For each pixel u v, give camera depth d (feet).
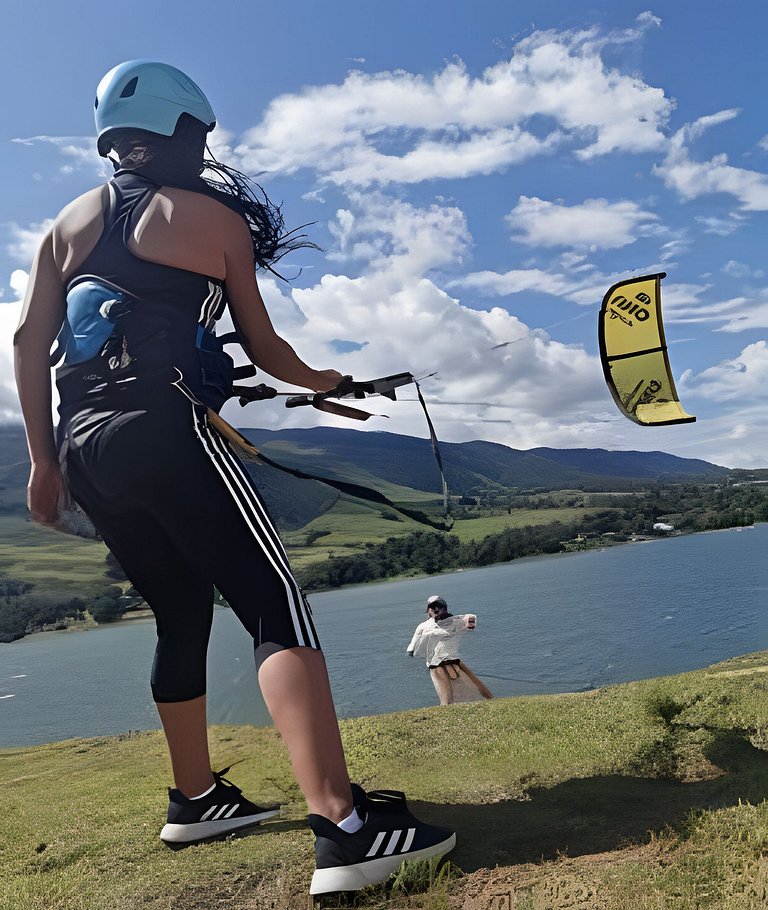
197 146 9.92
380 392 10.13
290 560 9.65
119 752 15.67
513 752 13.21
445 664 25.81
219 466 9.17
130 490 9.00
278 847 9.70
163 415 8.95
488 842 9.48
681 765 11.75
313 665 8.93
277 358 10.03
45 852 10.35
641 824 9.62
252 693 9.93
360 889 8.41
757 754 11.78
